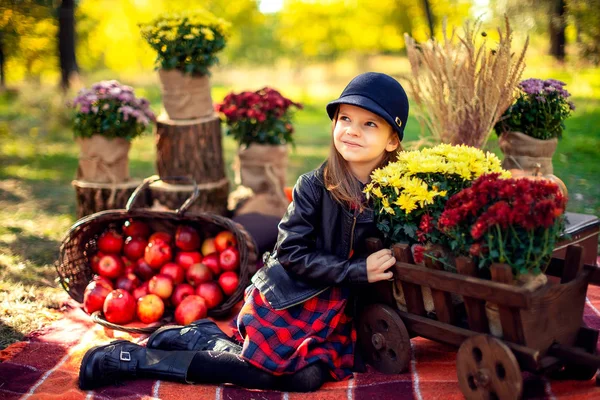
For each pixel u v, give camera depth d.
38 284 3.43
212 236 3.37
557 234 1.92
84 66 20.34
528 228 1.84
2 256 3.89
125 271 3.26
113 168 3.94
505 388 1.90
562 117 3.15
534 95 3.13
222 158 4.20
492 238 1.90
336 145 2.35
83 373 2.27
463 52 3.34
